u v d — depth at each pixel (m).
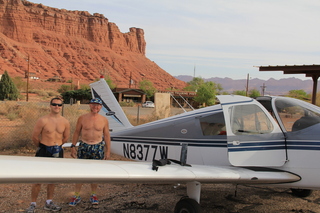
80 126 4.85
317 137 4.16
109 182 3.15
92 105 4.75
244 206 4.89
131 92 61.72
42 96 71.69
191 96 54.78
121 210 4.53
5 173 2.48
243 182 4.06
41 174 2.66
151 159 5.49
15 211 4.32
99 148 4.77
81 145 4.74
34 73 154.62
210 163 4.79
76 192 4.66
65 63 190.75
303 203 5.08
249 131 4.34
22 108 18.45
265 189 5.82
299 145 4.22
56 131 4.55
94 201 4.74
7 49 167.38
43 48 192.75
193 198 3.99
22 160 2.89
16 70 154.62
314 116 4.43
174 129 5.22
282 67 12.27
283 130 4.34
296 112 4.50
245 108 4.43
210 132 4.86
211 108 5.01
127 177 3.18
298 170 4.20
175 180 3.48
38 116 12.50
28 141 9.02
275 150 4.29
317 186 4.19
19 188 5.38
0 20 185.25
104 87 6.52
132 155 5.80
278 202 5.10
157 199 5.09
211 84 52.38
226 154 4.64
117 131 6.19
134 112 29.28
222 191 5.65
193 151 4.98
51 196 4.45
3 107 19.95
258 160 4.27
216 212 4.61
